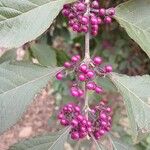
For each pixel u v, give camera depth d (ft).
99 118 0.41
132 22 0.42
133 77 0.41
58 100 1.18
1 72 0.38
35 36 0.36
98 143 0.41
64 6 0.42
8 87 0.38
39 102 1.44
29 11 0.37
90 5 0.42
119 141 0.45
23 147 0.41
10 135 1.46
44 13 0.37
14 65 0.39
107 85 0.62
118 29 0.70
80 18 0.41
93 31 0.42
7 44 0.36
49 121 0.75
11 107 0.37
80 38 0.79
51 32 0.74
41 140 0.41
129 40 0.65
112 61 1.07
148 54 0.41
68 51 1.01
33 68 0.39
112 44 1.04
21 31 0.36
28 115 1.48
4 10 0.36
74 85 0.41
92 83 0.40
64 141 0.41
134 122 0.38
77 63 0.41
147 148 0.95
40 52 0.64
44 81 0.39
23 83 0.39
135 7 0.42
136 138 0.38
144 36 0.42
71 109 0.41
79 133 0.40
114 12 0.42
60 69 0.40
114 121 1.07
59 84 1.02
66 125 0.42
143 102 0.39
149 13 0.42
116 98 1.16
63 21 0.60
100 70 0.41
